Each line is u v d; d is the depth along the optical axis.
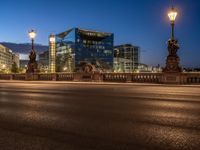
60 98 14.91
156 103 12.37
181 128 7.29
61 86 26.61
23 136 6.62
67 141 6.16
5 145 5.88
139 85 26.89
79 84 30.22
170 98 14.46
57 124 7.92
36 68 42.59
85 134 6.74
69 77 38.03
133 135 6.60
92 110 10.43
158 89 21.44
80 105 11.89
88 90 20.67
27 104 12.45
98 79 34.84
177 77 27.72
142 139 6.24
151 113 9.63
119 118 8.74
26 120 8.57
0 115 9.51
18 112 10.13
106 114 9.50
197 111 10.04
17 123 8.12
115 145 5.82
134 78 31.56
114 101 13.26
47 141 6.17
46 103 12.73
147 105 11.71
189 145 5.77
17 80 43.44
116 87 24.38
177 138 6.30
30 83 34.03
